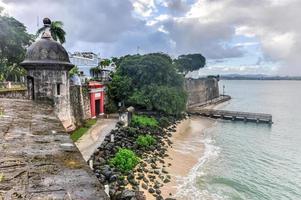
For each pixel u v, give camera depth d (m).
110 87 51.12
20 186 3.24
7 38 46.41
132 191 20.00
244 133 49.03
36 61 15.62
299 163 32.22
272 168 30.39
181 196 22.23
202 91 95.62
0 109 9.62
